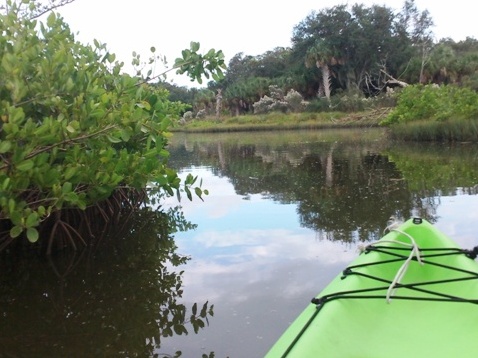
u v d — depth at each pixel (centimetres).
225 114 4856
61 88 378
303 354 213
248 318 345
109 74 558
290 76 4572
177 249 521
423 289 288
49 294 403
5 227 476
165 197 841
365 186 837
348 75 4172
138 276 439
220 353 298
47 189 403
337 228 565
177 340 316
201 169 1227
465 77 3466
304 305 362
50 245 497
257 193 835
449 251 341
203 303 374
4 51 373
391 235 370
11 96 338
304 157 1409
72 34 566
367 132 2639
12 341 321
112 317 355
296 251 491
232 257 484
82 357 297
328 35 4216
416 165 1071
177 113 903
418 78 3841
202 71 506
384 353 254
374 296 283
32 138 327
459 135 1573
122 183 588
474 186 782
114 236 581
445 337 266
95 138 382
